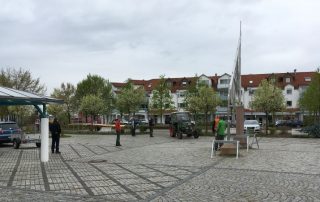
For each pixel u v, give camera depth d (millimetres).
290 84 86062
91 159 19109
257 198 9852
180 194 10414
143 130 49438
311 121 54594
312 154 20438
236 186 11453
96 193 10664
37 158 19875
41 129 18422
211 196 10125
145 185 11758
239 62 24250
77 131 51156
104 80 91125
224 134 22312
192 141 32156
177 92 93125
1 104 19250
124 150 24047
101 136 42438
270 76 89625
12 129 27641
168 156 19938
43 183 12273
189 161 17641
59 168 15820
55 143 24328
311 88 57781
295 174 13656
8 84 57750
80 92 87875
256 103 43156
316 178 12805
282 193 10422
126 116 85062
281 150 22797
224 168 15266
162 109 72625
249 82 90062
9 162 18109
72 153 22328
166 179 12805
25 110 45344
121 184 11969
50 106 55562
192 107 50531
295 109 84375
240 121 24312
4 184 12148
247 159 18203
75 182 12398
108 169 15359
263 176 13250
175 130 38281
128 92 62875
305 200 9609
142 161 17953
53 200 9820
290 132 41094
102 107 61969
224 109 79688
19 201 9727
